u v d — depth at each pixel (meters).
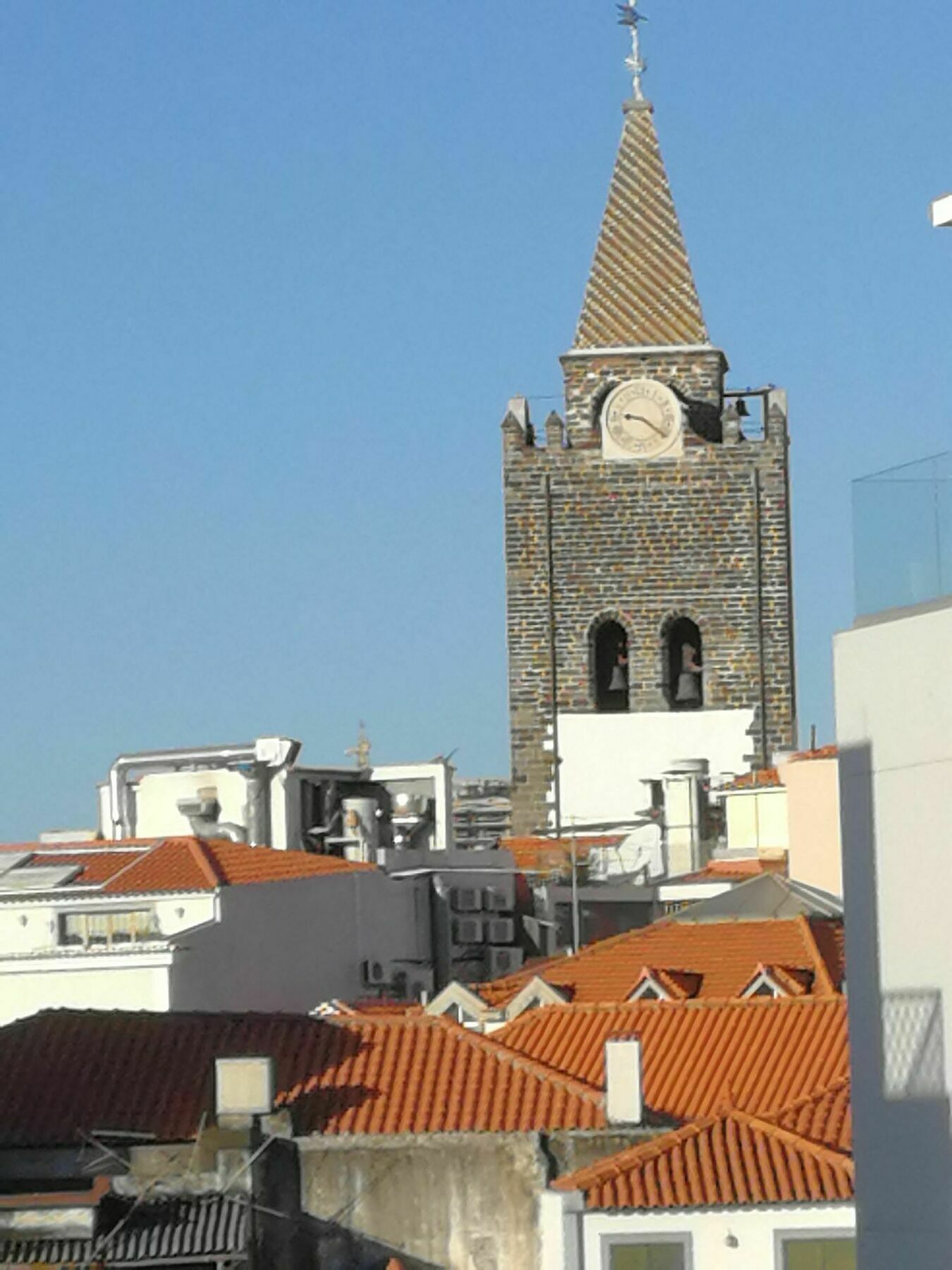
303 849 144.38
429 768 149.25
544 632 174.12
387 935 131.25
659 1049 90.94
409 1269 83.62
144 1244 82.25
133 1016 91.31
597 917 143.50
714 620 173.50
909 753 52.81
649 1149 80.00
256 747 144.75
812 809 122.19
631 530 174.50
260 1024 90.38
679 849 153.62
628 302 176.50
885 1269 53.28
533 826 172.50
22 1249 82.12
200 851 124.88
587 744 172.38
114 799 148.50
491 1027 106.19
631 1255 78.12
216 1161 84.31
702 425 175.38
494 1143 83.69
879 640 53.50
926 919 52.41
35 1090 87.62
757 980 102.62
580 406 175.50
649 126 179.75
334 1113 85.44
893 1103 53.19
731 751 171.75
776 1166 78.81
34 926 119.44
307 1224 84.19
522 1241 83.50
